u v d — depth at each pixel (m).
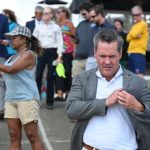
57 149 11.88
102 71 5.61
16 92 9.16
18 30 9.35
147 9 23.64
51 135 13.13
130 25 23.36
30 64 9.23
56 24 17.12
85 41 14.34
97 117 5.60
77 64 14.60
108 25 13.83
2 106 10.20
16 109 9.27
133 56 17.36
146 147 5.63
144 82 5.74
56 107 16.88
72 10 20.42
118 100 5.42
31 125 9.20
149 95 5.68
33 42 9.59
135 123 5.55
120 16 23.66
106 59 5.50
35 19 16.80
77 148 5.77
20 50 9.40
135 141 5.62
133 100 5.42
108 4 23.55
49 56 16.44
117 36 5.55
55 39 16.48
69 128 13.99
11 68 9.00
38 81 16.72
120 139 5.54
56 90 18.17
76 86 5.81
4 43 13.84
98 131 5.57
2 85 10.16
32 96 9.18
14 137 9.38
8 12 16.61
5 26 14.15
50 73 16.36
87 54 14.33
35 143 9.30
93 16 13.82
